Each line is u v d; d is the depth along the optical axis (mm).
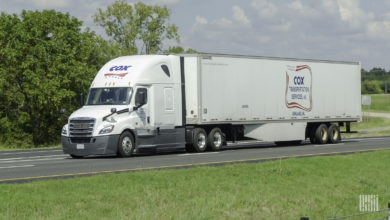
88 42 48688
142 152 25219
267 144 32500
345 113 32250
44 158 22047
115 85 22391
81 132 21172
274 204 13477
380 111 102812
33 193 11992
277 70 28250
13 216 10289
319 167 18984
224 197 13094
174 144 23828
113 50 56562
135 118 22109
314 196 15023
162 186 13633
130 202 11930
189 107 24750
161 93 23281
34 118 49594
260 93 27375
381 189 17094
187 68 24812
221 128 26734
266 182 15734
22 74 46781
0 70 45500
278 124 28344
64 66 45562
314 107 30375
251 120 26984
